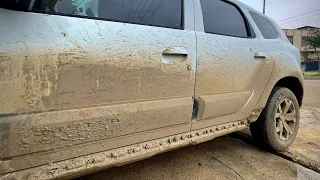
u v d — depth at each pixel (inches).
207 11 88.7
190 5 82.6
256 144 128.6
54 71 52.9
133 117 66.8
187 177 94.1
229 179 94.2
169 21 75.8
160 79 71.2
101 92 60.4
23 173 52.5
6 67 47.5
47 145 54.2
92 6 60.9
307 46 1545.3
